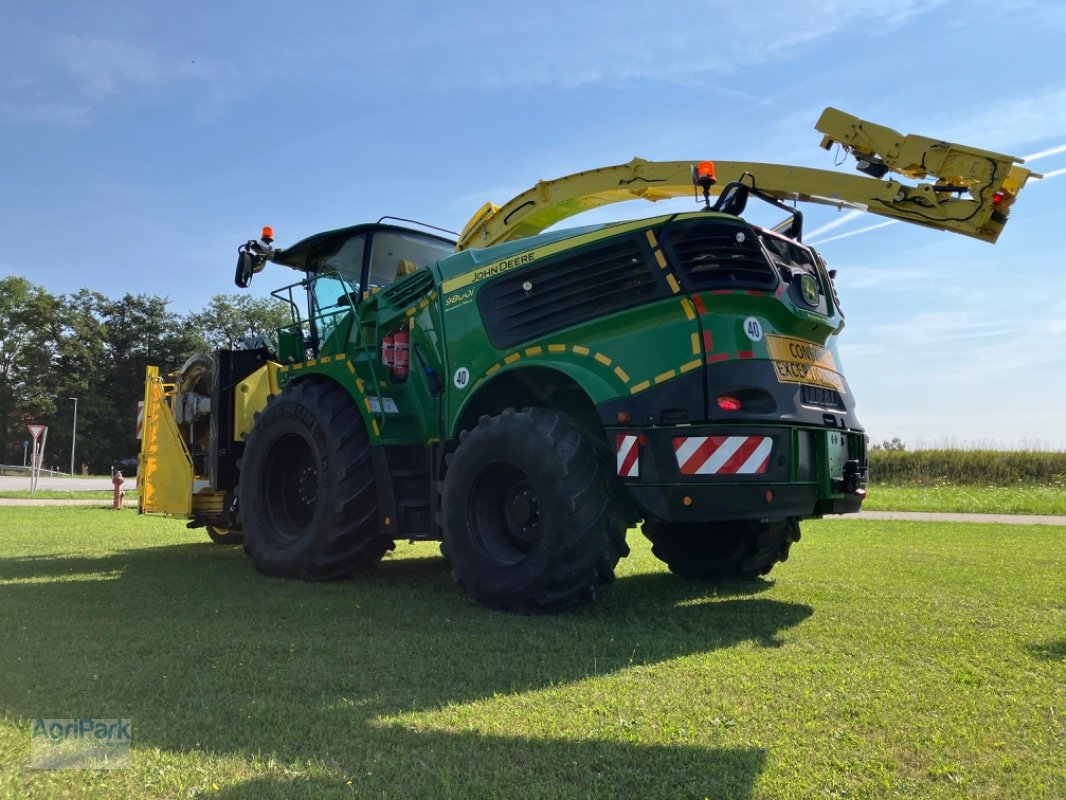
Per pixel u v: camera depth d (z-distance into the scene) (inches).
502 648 125.3
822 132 185.0
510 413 164.4
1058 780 74.4
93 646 124.8
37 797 70.3
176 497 285.1
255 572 221.1
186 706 94.8
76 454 2516.0
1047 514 498.9
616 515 155.9
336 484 197.0
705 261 152.5
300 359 251.9
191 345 2755.9
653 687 103.0
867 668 113.2
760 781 73.5
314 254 247.3
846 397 173.3
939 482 920.9
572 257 169.2
